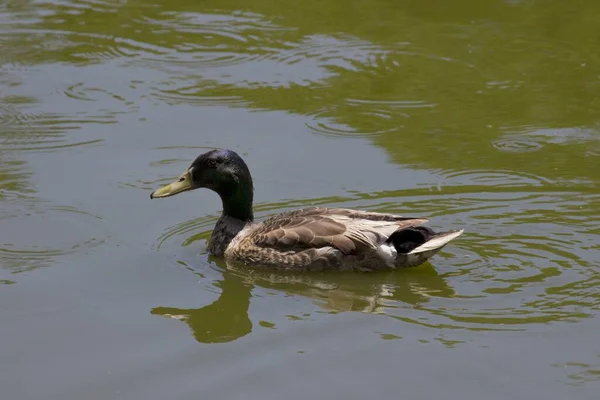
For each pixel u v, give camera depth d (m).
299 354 10.75
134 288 12.40
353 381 10.18
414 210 14.54
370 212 13.16
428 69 19.84
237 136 17.02
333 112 18.03
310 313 11.77
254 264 13.15
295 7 22.94
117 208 14.57
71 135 17.00
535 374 10.27
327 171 15.82
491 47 20.77
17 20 22.34
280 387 10.08
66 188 15.12
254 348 10.90
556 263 12.89
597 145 16.75
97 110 18.05
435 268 12.88
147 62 20.17
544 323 11.31
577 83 19.17
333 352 10.78
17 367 10.50
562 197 14.88
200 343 11.02
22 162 15.98
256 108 18.17
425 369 10.40
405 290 12.32
